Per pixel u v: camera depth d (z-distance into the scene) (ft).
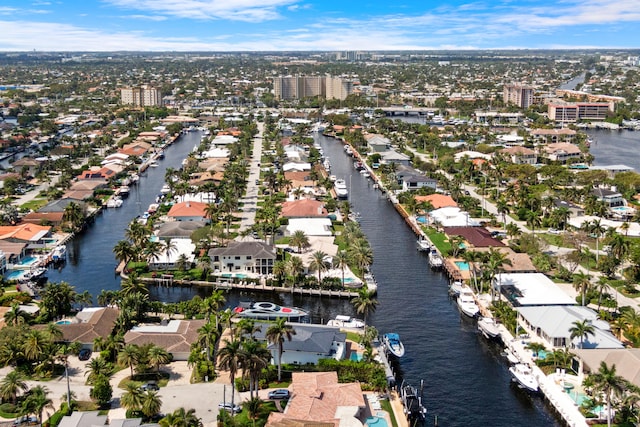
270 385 512.63
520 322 637.71
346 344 590.55
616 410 470.39
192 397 490.08
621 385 447.42
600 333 565.94
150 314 653.71
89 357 551.59
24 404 437.99
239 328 560.61
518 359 562.25
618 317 631.15
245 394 497.46
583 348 544.21
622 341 581.94
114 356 547.49
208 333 546.67
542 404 508.12
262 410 470.80
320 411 447.83
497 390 529.04
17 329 554.87
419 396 517.96
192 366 539.70
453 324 654.94
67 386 489.67
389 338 598.75
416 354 590.55
